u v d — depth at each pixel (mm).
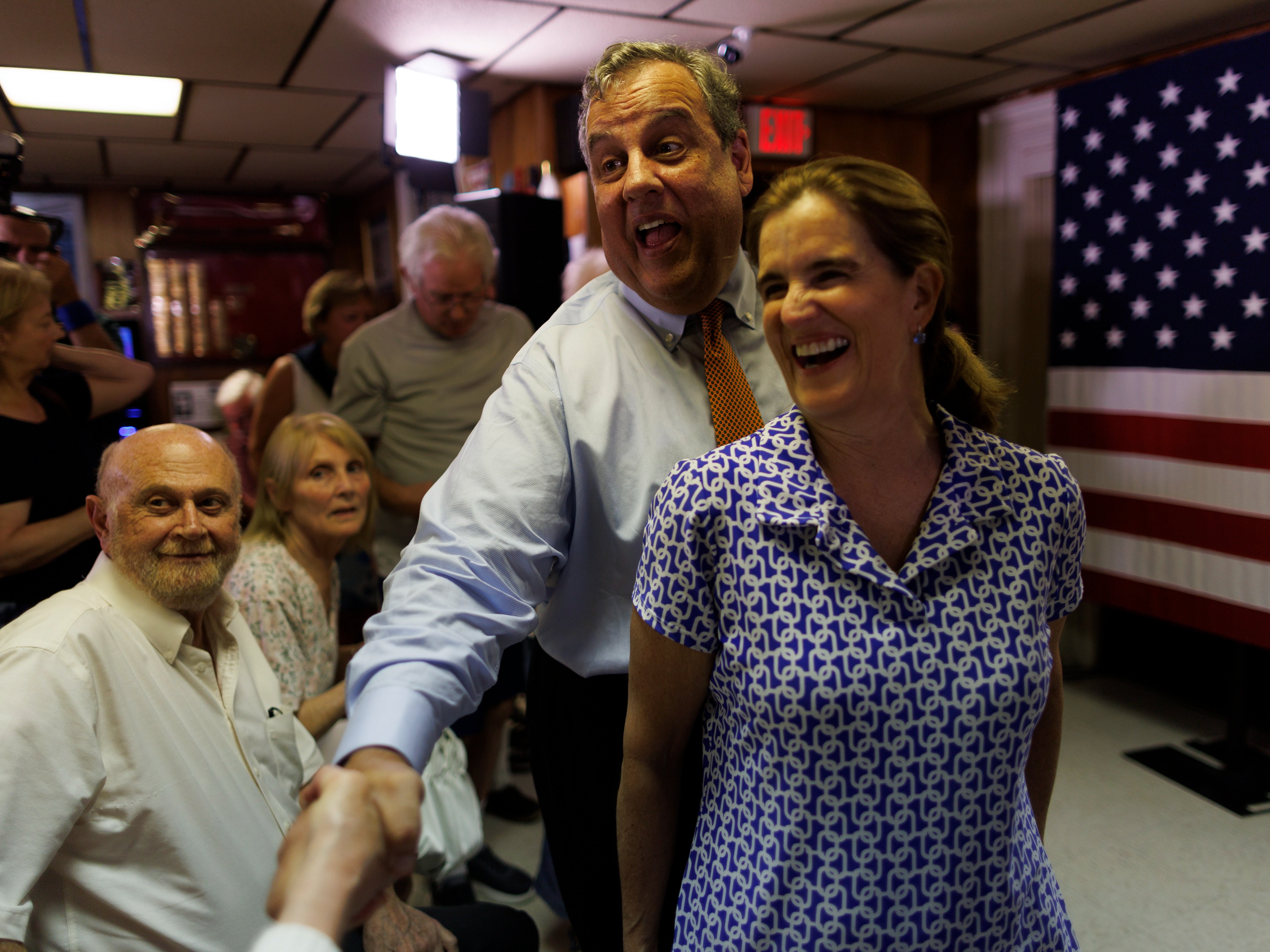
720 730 910
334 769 733
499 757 2781
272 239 6344
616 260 1133
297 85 3672
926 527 827
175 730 1256
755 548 837
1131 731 3369
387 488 2648
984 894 847
